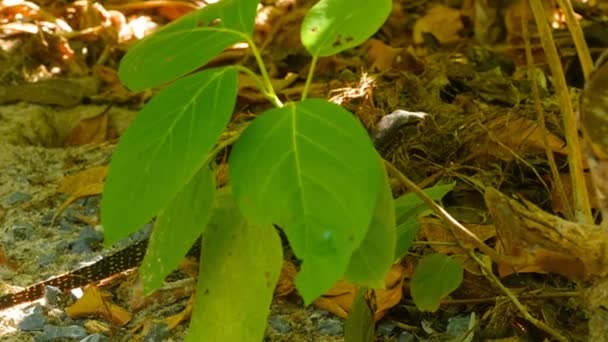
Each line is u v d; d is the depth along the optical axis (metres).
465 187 1.39
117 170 0.76
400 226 1.00
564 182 1.36
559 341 1.10
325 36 0.81
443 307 1.21
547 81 1.80
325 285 0.73
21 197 1.55
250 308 0.84
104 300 1.23
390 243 0.84
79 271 1.27
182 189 0.83
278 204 0.74
